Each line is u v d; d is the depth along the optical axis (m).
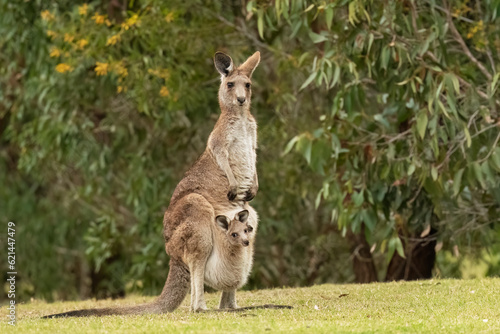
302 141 23.67
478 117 23.80
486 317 16.05
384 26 23.05
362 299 19.80
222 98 18.67
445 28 23.09
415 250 29.81
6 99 36.84
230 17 31.39
